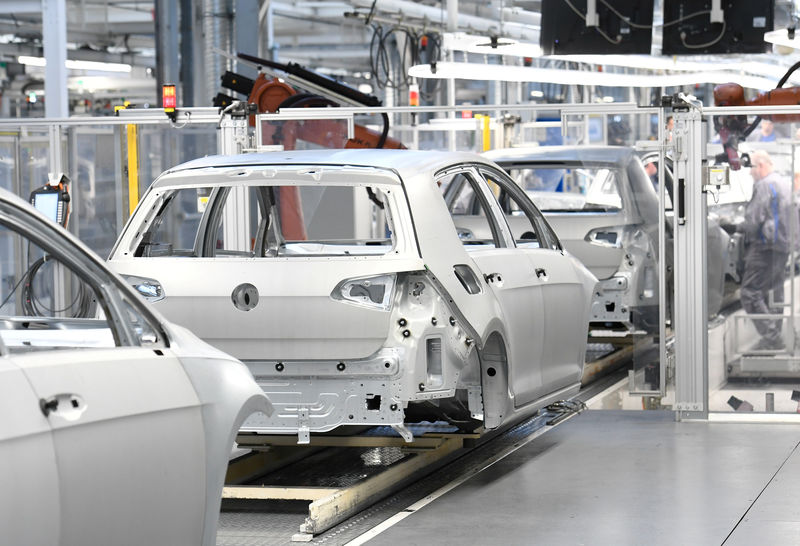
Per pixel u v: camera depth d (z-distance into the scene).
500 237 10.75
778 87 15.27
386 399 8.94
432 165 9.66
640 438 12.13
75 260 5.66
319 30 45.78
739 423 12.98
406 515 9.07
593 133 23.25
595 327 17.36
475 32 18.80
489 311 9.48
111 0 39.28
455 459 11.32
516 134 21.91
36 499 4.85
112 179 17.08
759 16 14.34
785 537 8.19
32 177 17.17
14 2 34.78
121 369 5.51
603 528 8.56
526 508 9.22
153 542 5.64
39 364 5.07
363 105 18.69
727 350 13.24
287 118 14.45
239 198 14.38
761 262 13.15
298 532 8.68
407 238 8.99
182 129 17.05
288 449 11.07
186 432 5.84
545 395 11.12
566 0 14.89
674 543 8.10
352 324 8.83
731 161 13.12
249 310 8.95
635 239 16.67
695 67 20.92
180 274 9.12
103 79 43.75
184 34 27.55
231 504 9.70
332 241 11.80
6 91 43.19
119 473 5.34
